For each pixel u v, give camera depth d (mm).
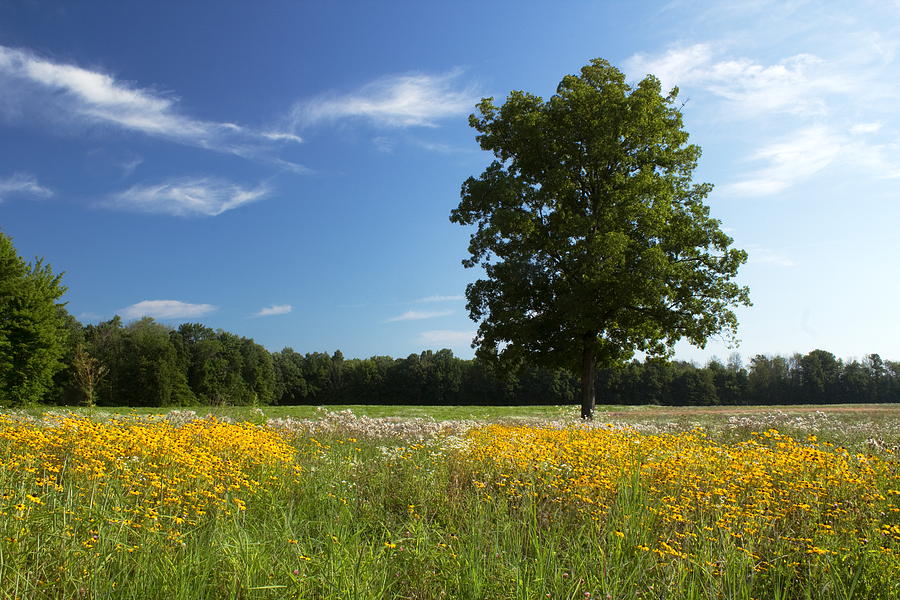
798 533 4848
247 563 3678
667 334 26438
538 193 25891
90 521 4090
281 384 89500
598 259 23891
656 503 5301
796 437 13516
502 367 27109
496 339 25922
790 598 3934
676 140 26594
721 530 4473
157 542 3896
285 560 3830
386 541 4660
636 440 8648
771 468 6520
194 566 3600
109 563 3611
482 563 4035
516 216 25000
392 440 12070
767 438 11336
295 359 98375
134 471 5594
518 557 4164
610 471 6289
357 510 5715
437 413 28078
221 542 4020
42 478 5160
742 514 4852
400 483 6668
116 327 70125
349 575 3566
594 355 26594
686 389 78000
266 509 5516
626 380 77062
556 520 5121
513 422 18047
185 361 69438
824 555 4117
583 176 26438
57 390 54156
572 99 25188
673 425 15742
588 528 4809
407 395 88188
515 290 25453
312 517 5609
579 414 26562
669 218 25359
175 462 6039
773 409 33469
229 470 6125
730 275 24625
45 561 3469
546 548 4168
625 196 24609
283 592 3447
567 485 6047
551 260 25953
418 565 4047
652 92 24891
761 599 3803
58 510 4145
